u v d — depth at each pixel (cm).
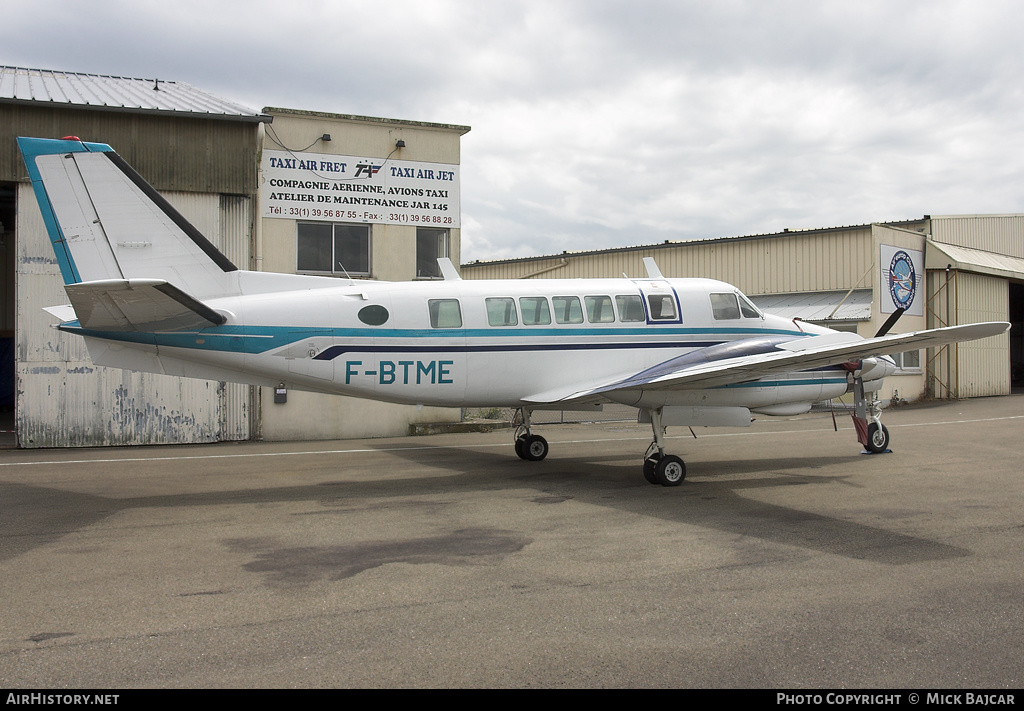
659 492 921
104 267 899
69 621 474
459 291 1018
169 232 918
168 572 580
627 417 2003
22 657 419
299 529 723
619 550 643
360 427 1652
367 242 1708
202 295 927
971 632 454
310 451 1366
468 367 1007
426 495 904
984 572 574
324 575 571
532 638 447
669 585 546
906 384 2506
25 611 492
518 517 776
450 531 714
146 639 445
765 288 2642
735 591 531
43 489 952
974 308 2744
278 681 389
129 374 1467
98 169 897
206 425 1520
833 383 1092
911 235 2539
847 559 612
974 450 1291
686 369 973
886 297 2397
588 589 537
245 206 1573
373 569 588
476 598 518
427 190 1744
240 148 1542
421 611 492
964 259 2659
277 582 554
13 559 617
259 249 1592
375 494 912
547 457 1257
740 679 392
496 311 1023
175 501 869
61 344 1424
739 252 2711
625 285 1109
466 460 1228
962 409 2258
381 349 966
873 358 1141
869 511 800
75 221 892
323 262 1669
